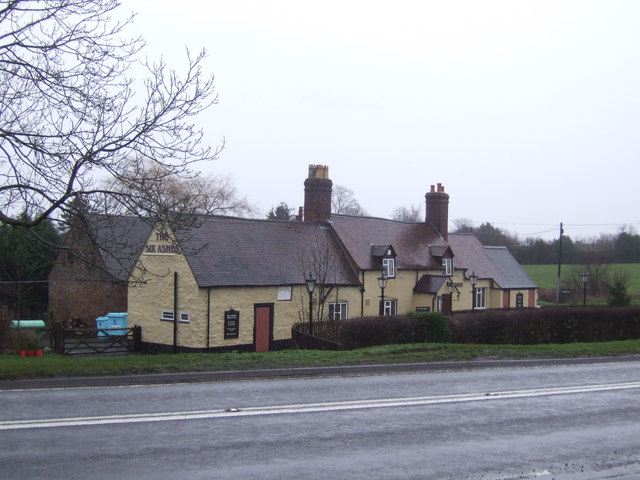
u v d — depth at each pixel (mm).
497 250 54031
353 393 13789
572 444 10141
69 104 13805
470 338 27062
